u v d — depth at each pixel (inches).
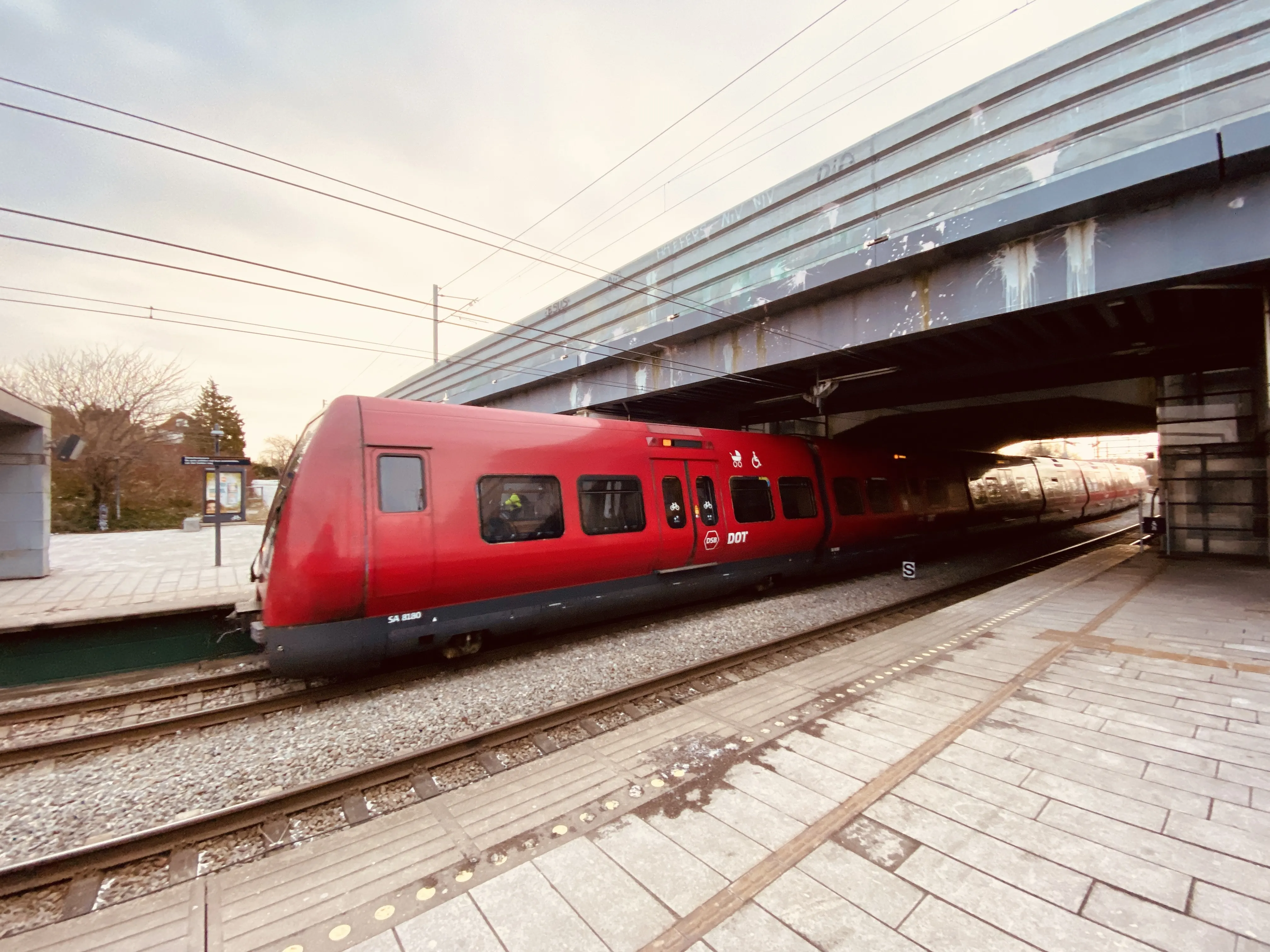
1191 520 503.8
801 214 375.9
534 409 697.0
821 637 301.4
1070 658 222.2
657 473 331.0
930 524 554.3
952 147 301.6
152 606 327.0
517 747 181.5
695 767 152.6
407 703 223.1
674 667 266.5
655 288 488.7
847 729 166.9
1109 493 1052.5
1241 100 225.8
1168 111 241.3
